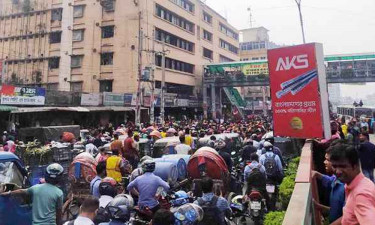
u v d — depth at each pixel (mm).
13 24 42688
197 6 51281
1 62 29688
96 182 6422
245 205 7086
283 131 8117
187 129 14367
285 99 8109
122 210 4023
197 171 8109
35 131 16406
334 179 3684
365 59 41156
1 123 23672
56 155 9672
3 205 5555
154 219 3461
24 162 9289
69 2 39562
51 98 26719
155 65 38656
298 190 3537
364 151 7902
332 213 3463
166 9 42562
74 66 38594
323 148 7703
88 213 3801
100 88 37531
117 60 36906
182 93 46188
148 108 35156
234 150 13133
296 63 7859
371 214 2168
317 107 7535
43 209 4762
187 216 4312
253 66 45969
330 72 42219
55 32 39875
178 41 45625
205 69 50094
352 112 38219
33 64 40781
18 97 23719
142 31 36500
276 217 4137
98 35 38094
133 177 7246
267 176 7781
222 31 62000
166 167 7551
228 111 56750
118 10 37531
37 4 41625
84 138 18062
